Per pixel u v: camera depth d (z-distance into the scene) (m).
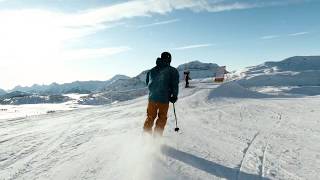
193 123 11.60
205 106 17.80
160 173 5.85
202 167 6.24
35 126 12.82
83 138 9.38
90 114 16.45
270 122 11.81
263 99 22.81
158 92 7.98
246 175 5.79
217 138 8.88
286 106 16.92
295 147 7.83
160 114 8.09
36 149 8.27
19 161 7.17
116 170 6.12
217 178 5.65
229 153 7.29
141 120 12.58
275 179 5.59
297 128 10.45
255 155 7.11
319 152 7.34
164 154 7.13
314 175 5.77
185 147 7.77
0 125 13.90
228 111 15.24
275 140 8.64
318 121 11.77
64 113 18.52
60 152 7.81
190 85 37.25
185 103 19.58
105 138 9.14
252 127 10.73
